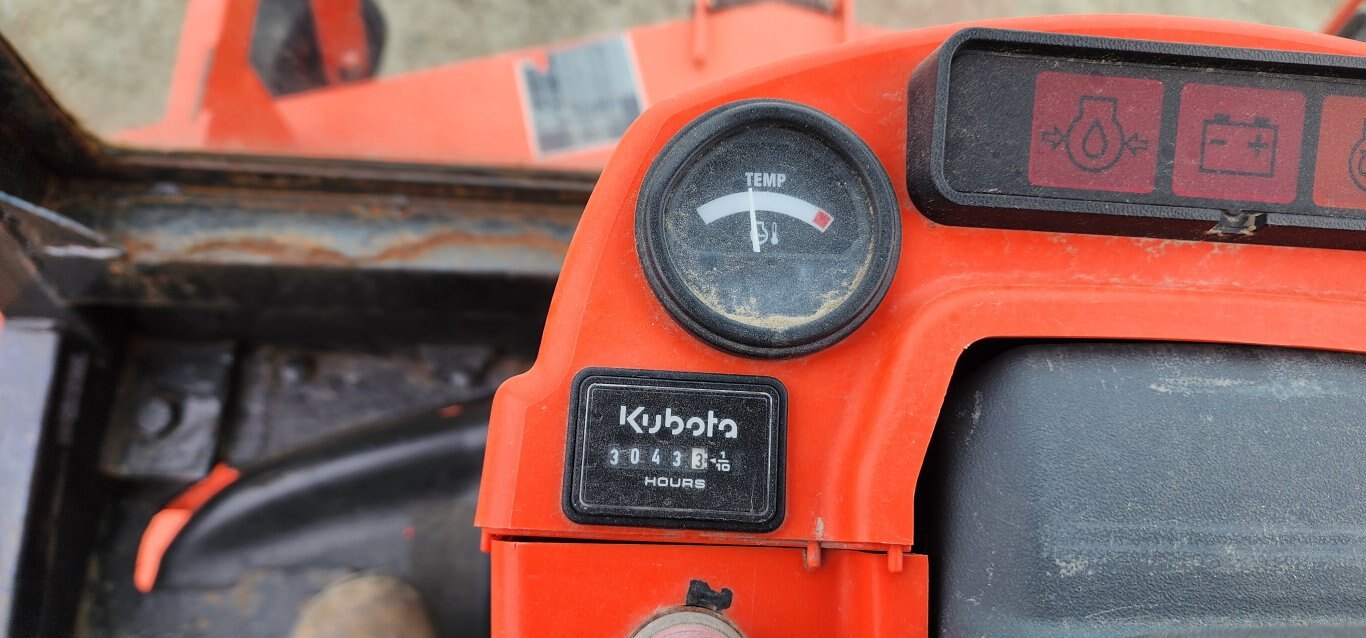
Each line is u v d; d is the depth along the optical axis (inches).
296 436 64.5
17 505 53.2
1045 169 33.3
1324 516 32.5
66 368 56.4
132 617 60.0
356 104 66.9
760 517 32.2
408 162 57.5
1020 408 32.9
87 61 65.0
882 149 34.8
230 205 55.7
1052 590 31.3
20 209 48.0
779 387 32.8
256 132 63.5
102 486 60.6
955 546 33.2
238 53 63.2
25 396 54.6
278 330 63.7
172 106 61.5
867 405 33.1
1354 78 33.8
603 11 91.9
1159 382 33.3
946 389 32.8
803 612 32.7
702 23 72.3
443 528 62.1
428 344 66.2
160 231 54.4
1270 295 34.7
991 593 32.0
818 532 32.5
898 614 31.8
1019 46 32.8
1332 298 35.1
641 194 33.0
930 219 34.4
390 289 58.7
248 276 56.5
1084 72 33.4
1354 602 32.3
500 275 58.1
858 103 34.8
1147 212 33.3
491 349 66.8
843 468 32.7
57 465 55.6
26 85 45.2
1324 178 33.9
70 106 51.8
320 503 61.7
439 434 62.6
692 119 33.9
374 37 81.4
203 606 60.7
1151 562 31.7
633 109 69.6
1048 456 32.3
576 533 32.1
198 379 62.8
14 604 52.6
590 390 32.4
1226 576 31.8
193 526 61.1
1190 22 35.4
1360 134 34.0
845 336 33.2
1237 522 32.2
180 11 68.7
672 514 32.0
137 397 61.7
